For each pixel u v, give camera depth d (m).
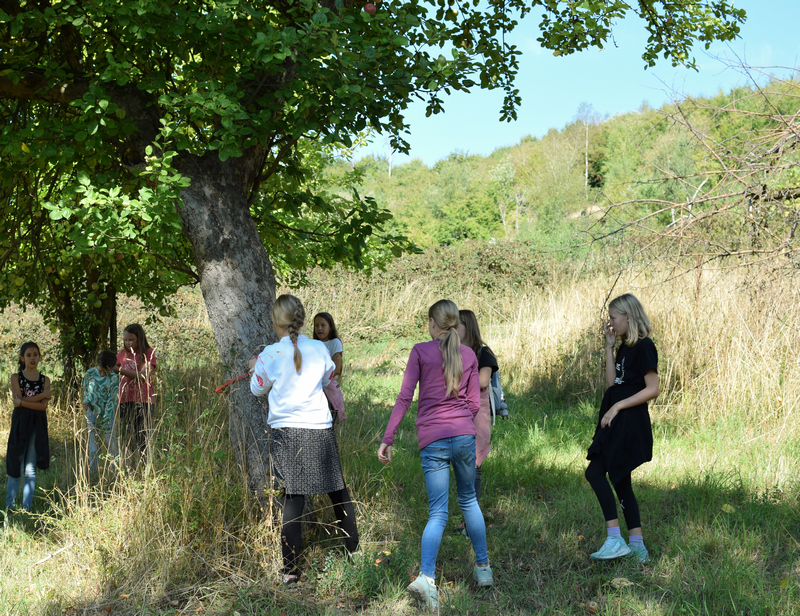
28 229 6.04
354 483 4.79
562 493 5.06
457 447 3.54
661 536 4.16
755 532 4.10
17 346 13.65
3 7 4.39
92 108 3.87
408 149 5.14
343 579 3.58
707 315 7.51
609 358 4.11
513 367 10.16
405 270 19.44
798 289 6.16
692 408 6.89
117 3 3.63
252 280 4.37
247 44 4.16
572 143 52.41
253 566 3.74
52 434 7.40
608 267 10.46
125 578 3.64
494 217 64.12
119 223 3.84
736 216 5.14
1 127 4.38
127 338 5.69
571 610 3.29
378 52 3.93
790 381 6.36
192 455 4.13
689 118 4.84
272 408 3.71
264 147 4.65
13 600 3.47
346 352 14.88
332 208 5.57
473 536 3.60
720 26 6.65
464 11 6.52
